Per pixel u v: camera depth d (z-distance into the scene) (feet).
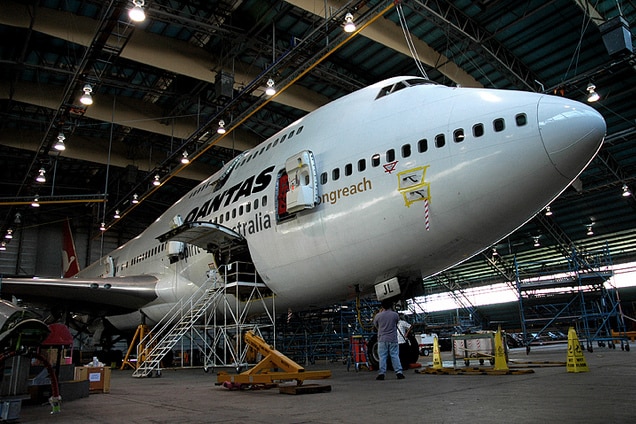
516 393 20.88
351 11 51.90
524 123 29.53
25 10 58.59
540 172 28.94
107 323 74.33
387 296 36.83
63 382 25.32
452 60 73.82
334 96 84.64
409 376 33.12
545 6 63.05
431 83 39.93
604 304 83.30
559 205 117.50
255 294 45.39
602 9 66.03
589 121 28.37
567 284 80.84
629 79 78.18
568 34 70.69
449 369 34.78
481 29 69.72
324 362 66.28
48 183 121.60
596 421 13.74
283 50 70.69
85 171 118.73
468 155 30.66
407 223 32.63
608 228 122.83
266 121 92.89
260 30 66.64
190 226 40.16
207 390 29.17
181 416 18.20
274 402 21.57
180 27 68.08
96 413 19.97
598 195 112.16
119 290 55.16
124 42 57.88
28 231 132.77
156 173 92.58
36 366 25.29
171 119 88.17
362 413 17.01
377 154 34.81
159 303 58.29
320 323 64.18
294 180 38.52
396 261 34.60
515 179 29.35
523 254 144.15
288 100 78.69
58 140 79.61
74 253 119.96
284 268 40.47
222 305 49.08
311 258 38.09
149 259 64.69
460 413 16.05
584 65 76.38
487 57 71.51
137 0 47.39
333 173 36.88
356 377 34.14
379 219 33.68
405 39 66.28
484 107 31.60
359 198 34.76
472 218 30.91
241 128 95.45
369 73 80.33
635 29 69.56
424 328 108.06
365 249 34.94
